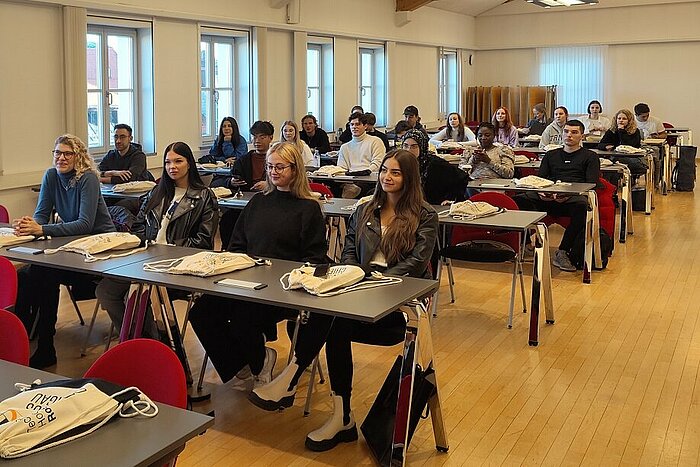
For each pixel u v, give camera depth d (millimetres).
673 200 9820
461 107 15203
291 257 3512
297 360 3016
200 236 3895
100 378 1856
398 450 2736
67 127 6746
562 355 4086
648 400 3467
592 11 14672
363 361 4008
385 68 12086
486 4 14812
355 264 3295
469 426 3203
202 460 2912
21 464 1464
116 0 7082
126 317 3217
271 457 2945
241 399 3520
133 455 1507
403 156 3295
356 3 11039
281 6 9367
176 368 1828
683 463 2871
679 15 14016
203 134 8836
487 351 4160
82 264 3225
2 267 2879
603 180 6387
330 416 3316
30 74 6418
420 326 2729
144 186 5863
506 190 5633
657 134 10430
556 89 15180
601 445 3021
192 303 3617
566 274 5941
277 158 3480
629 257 6523
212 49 8812
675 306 5023
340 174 6590
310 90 10680
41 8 6457
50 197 4141
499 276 5910
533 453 2957
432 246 3316
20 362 2135
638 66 14594
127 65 7656
